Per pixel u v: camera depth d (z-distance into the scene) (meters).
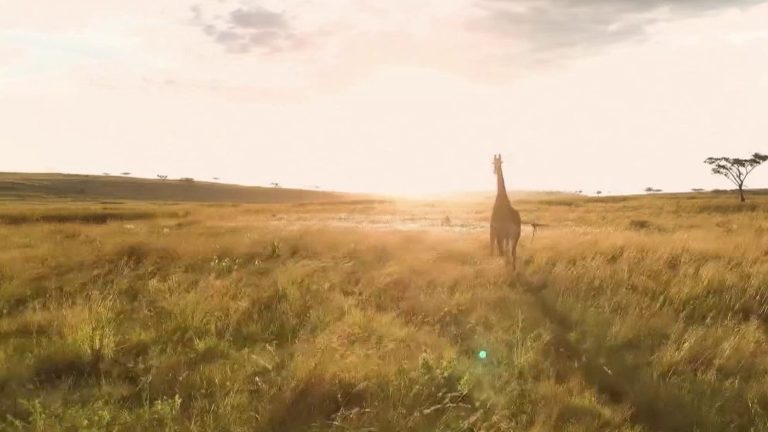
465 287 10.55
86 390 5.88
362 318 8.14
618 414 5.38
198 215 39.06
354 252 15.81
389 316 8.36
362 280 11.27
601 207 49.34
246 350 6.90
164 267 13.41
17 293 10.40
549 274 11.72
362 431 4.80
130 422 4.98
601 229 22.59
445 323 8.47
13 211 36.47
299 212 45.47
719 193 99.69
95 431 4.66
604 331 7.84
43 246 16.97
